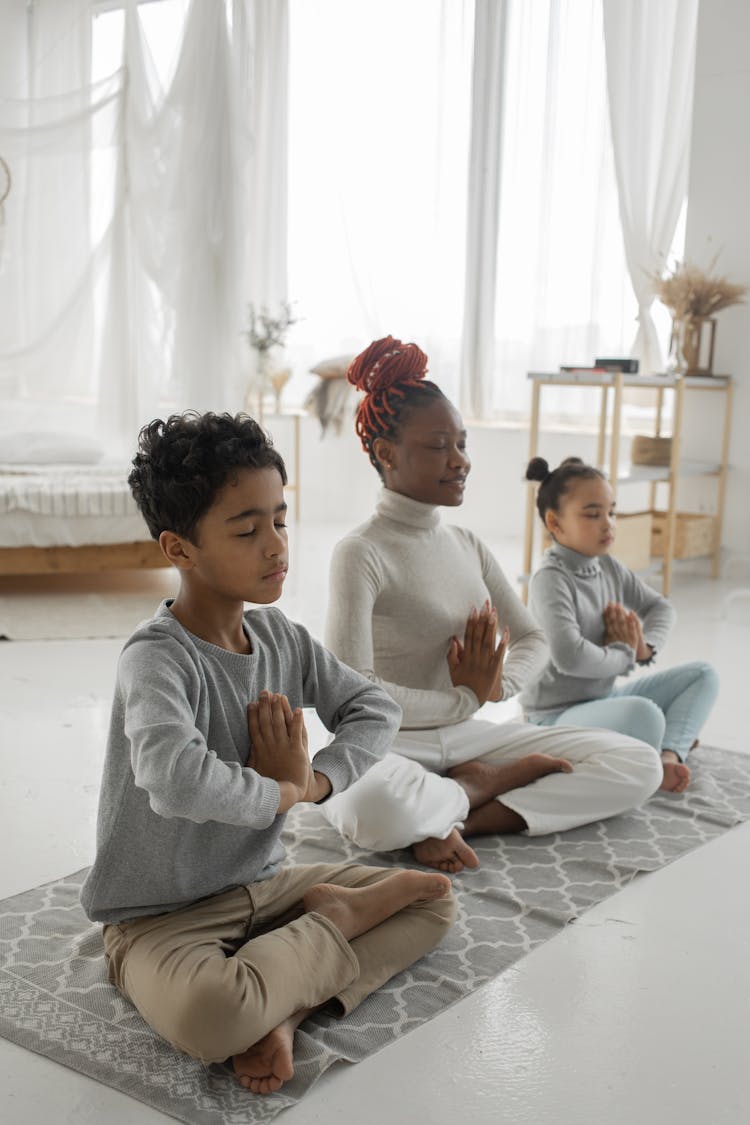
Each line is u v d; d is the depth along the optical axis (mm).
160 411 4688
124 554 3762
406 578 1864
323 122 5582
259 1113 1166
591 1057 1281
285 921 1428
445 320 5395
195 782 1167
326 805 1853
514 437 5281
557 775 1904
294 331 5828
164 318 4645
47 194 4555
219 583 1296
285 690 1418
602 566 2322
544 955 1507
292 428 5801
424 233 5418
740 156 4324
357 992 1361
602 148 4773
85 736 2441
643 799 1938
